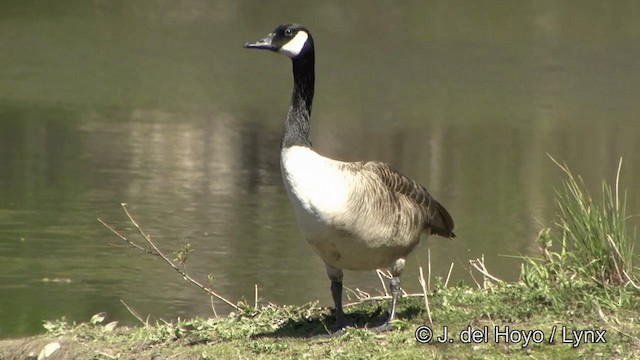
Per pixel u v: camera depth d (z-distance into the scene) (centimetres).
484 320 826
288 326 884
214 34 3472
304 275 1327
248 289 1257
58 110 2462
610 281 914
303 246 1471
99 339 915
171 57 3150
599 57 3331
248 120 2439
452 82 2927
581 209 968
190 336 884
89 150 2088
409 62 3162
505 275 1309
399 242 807
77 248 1423
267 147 2194
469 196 1802
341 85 2820
